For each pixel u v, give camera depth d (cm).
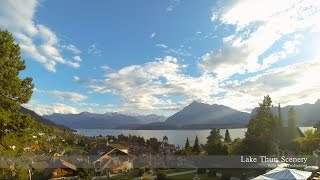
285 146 7831
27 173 3388
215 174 6544
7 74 3216
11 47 3325
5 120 3097
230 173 6147
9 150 3177
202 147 10694
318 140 7369
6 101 3222
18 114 3294
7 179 3209
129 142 16138
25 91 3384
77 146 19425
